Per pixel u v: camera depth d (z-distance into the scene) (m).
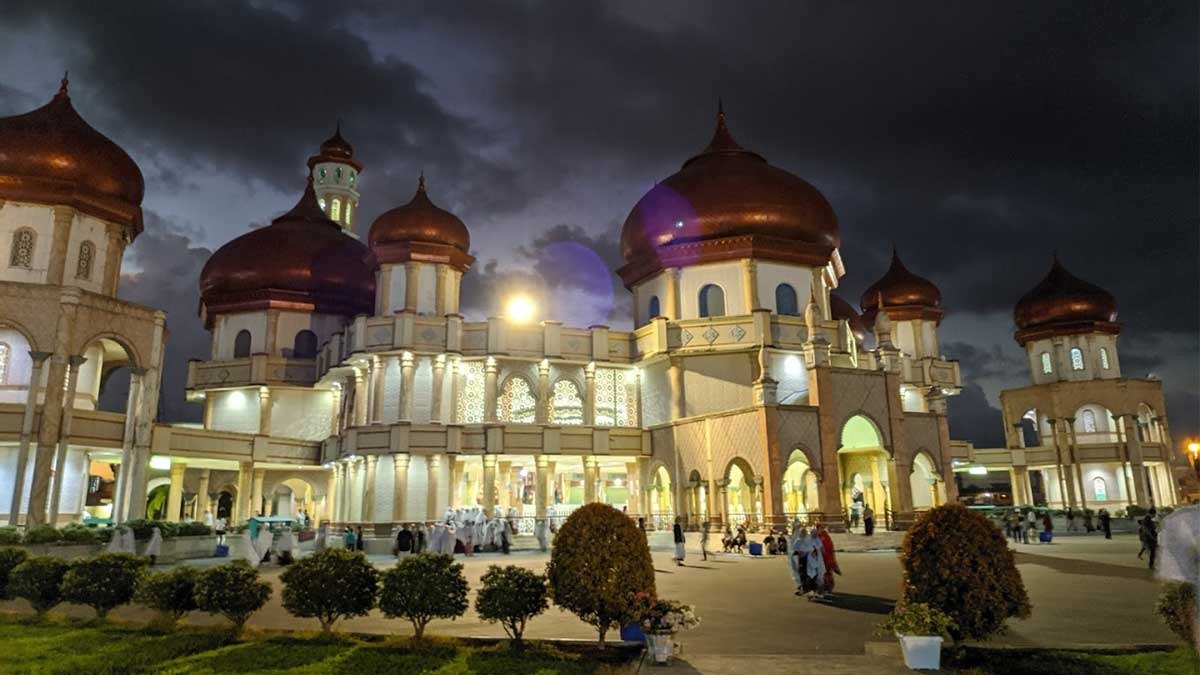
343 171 68.75
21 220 35.22
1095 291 60.12
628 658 11.86
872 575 22.70
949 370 55.84
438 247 43.88
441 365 41.75
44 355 31.72
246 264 50.31
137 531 28.58
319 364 47.62
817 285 45.81
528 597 12.38
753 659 11.51
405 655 11.60
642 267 47.34
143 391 35.12
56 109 37.47
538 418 42.91
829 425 36.41
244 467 44.31
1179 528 6.01
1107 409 57.88
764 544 31.45
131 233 39.22
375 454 39.78
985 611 11.38
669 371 43.59
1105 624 13.97
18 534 25.27
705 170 47.34
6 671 10.26
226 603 13.13
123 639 12.65
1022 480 59.97
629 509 43.00
